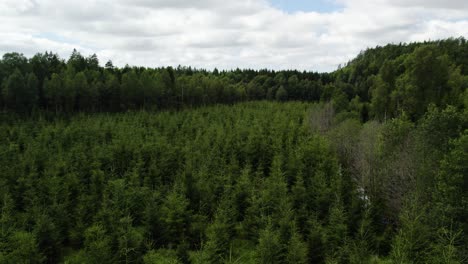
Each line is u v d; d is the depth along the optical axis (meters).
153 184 35.69
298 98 141.00
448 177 21.70
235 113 83.19
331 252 22.59
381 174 30.53
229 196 30.02
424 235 20.17
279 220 24.94
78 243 25.62
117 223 23.78
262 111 84.06
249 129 57.78
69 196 31.30
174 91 101.31
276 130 57.31
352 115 63.22
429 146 26.20
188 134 57.88
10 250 21.58
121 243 20.95
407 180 27.69
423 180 25.09
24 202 31.41
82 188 31.94
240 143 48.00
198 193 30.86
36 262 20.78
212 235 22.05
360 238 24.62
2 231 21.70
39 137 50.78
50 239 23.31
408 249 19.80
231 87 125.75
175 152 42.84
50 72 90.56
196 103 107.62
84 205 27.80
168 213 25.94
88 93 81.00
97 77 90.75
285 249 22.36
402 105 57.81
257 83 146.88
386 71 66.62
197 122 67.25
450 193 21.20
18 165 36.50
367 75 131.62
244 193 31.16
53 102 79.06
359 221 25.73
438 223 21.22
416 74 53.62
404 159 28.75
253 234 26.70
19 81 71.44
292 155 40.84
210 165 38.34
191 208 30.12
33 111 70.44
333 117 64.44
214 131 57.41
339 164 42.66
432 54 52.62
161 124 65.06
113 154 42.41
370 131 41.78
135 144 44.97
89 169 37.53
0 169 35.84
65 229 26.00
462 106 49.72
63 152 43.50
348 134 46.84
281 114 76.88
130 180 34.88
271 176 35.59
